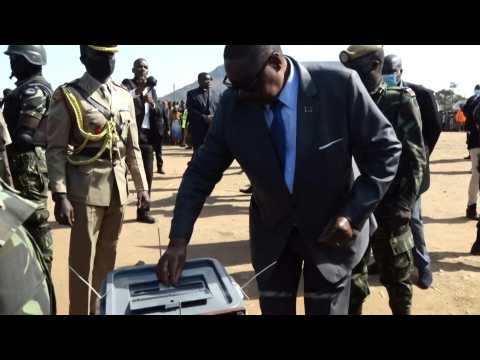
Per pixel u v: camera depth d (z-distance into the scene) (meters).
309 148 1.97
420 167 2.88
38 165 3.60
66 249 5.43
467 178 10.16
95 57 2.98
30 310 1.18
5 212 1.21
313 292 2.20
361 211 1.97
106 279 1.86
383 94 2.93
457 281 4.35
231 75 1.85
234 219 6.86
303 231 2.10
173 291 1.77
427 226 6.28
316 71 2.00
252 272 4.69
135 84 7.00
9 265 1.17
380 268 3.06
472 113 6.31
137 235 6.08
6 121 3.61
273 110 1.98
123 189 3.29
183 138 20.12
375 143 1.99
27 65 3.60
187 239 2.05
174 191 9.20
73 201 3.10
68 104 3.02
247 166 2.07
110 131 3.13
